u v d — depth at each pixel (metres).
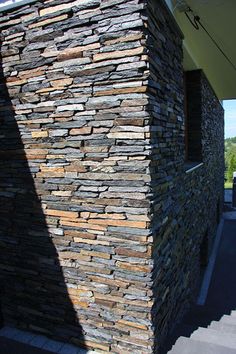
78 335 2.76
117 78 2.28
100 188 2.45
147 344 2.51
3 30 2.56
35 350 2.75
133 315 2.52
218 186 8.79
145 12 2.16
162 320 2.75
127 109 2.28
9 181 2.79
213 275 6.09
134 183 2.34
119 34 2.23
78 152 2.48
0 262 2.98
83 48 2.33
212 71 5.99
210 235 6.87
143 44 2.18
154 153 2.41
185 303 3.84
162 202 2.67
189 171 3.92
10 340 2.88
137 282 2.45
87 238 2.56
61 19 2.36
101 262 2.55
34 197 2.71
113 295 2.56
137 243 2.40
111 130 2.35
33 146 2.63
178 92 3.23
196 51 4.75
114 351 2.65
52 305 2.82
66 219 2.62
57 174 2.58
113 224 2.46
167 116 2.82
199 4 3.30
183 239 3.60
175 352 2.48
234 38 4.21
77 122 2.44
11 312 3.03
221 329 3.24
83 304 2.69
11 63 2.58
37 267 2.82
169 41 2.83
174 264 3.17
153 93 2.37
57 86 2.46
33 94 2.55
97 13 2.26
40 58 2.47
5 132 2.72
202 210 5.25
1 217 2.89
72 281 2.69
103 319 2.64
